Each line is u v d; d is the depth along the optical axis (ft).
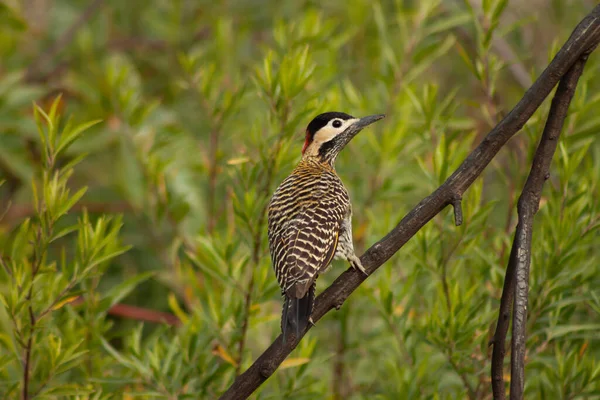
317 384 37.17
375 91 44.55
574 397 32.60
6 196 51.90
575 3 54.49
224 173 42.47
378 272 39.14
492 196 46.11
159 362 33.50
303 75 34.01
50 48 57.31
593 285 35.01
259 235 33.76
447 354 32.96
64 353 30.86
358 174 43.39
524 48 53.62
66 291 30.17
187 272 41.22
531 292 32.91
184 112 50.90
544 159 25.86
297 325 27.86
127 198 46.52
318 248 31.35
